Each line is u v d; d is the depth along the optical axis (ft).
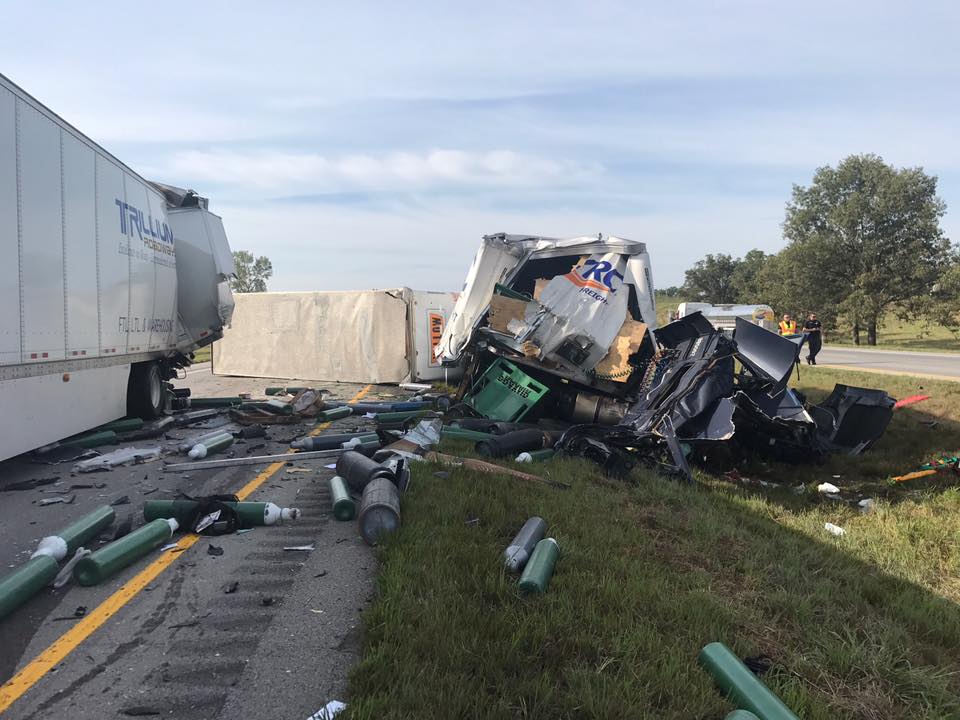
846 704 9.20
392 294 53.26
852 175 199.31
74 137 23.39
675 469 22.22
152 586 12.75
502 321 31.37
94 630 10.93
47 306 21.53
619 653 9.87
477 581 12.11
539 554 13.05
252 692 9.10
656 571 13.34
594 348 30.40
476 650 9.65
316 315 55.93
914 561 15.48
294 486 20.77
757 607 12.33
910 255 185.47
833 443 29.45
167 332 34.78
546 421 32.53
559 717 8.36
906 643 11.11
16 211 19.53
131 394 32.22
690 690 8.96
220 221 41.86
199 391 49.47
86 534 14.52
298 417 34.06
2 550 14.78
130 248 28.91
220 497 16.84
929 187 189.57
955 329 177.78
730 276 345.51
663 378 27.02
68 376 23.49
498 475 20.13
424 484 18.61
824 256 194.08
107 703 8.82
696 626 10.82
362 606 11.84
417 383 51.96
